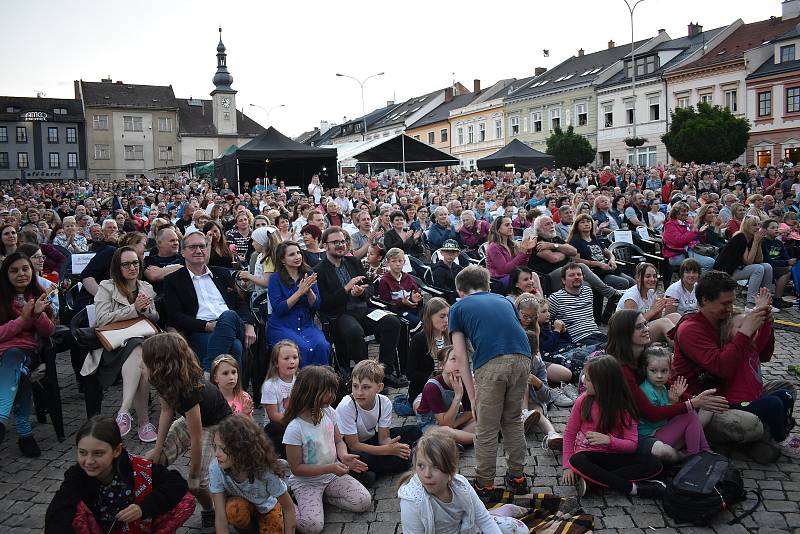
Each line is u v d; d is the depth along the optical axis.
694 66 43.78
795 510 4.12
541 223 8.98
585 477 4.38
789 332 8.34
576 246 9.22
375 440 4.93
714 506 3.97
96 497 3.55
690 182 21.92
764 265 9.51
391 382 6.86
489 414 4.32
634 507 4.24
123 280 5.99
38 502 4.55
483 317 4.39
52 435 5.76
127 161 74.75
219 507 3.80
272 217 10.95
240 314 6.54
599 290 8.91
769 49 41.22
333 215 12.58
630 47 52.03
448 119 67.25
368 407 4.84
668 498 4.07
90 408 5.77
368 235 10.34
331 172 31.86
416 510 3.43
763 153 41.44
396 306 7.38
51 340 5.64
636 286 7.15
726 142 34.66
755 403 4.88
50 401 5.57
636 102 47.31
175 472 3.81
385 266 8.20
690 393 4.88
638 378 4.72
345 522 4.24
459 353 4.48
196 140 77.50
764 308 4.61
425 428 5.52
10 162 70.56
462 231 11.39
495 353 4.30
